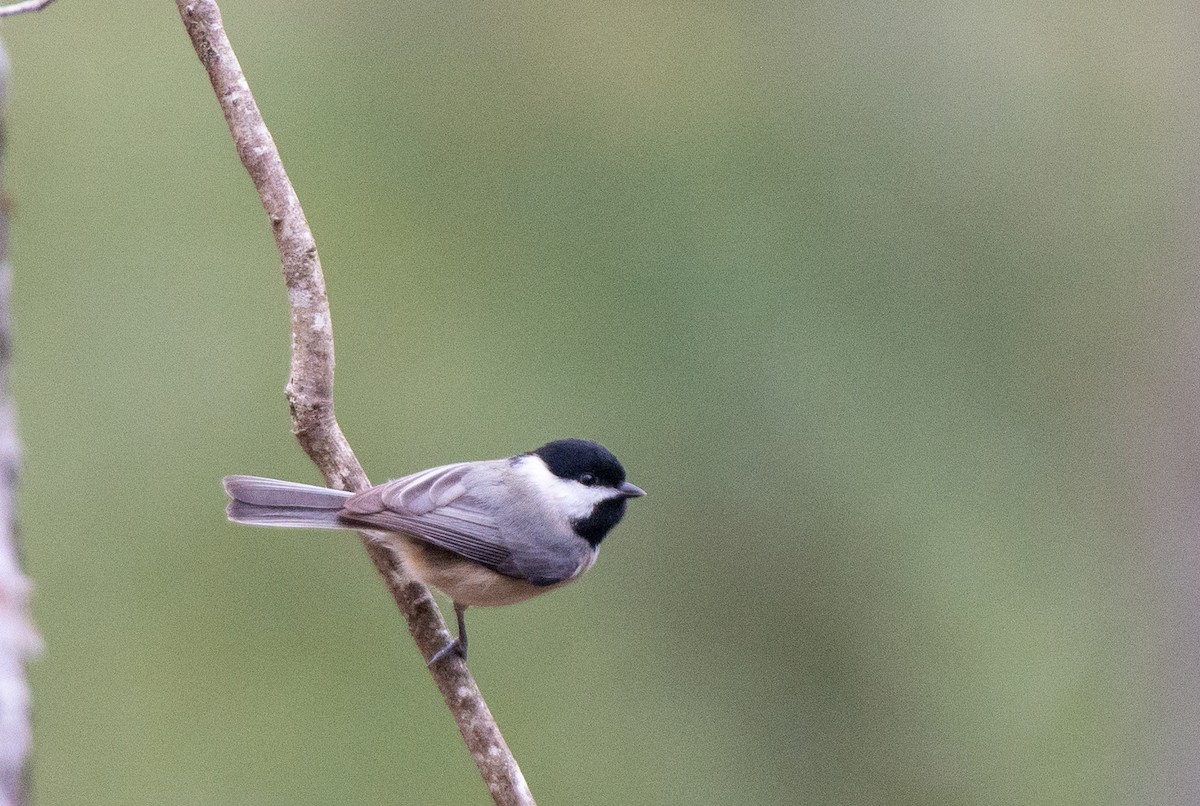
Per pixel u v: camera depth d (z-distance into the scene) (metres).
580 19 13.88
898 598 13.38
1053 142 14.09
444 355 13.02
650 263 13.43
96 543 12.05
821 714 13.29
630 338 13.25
